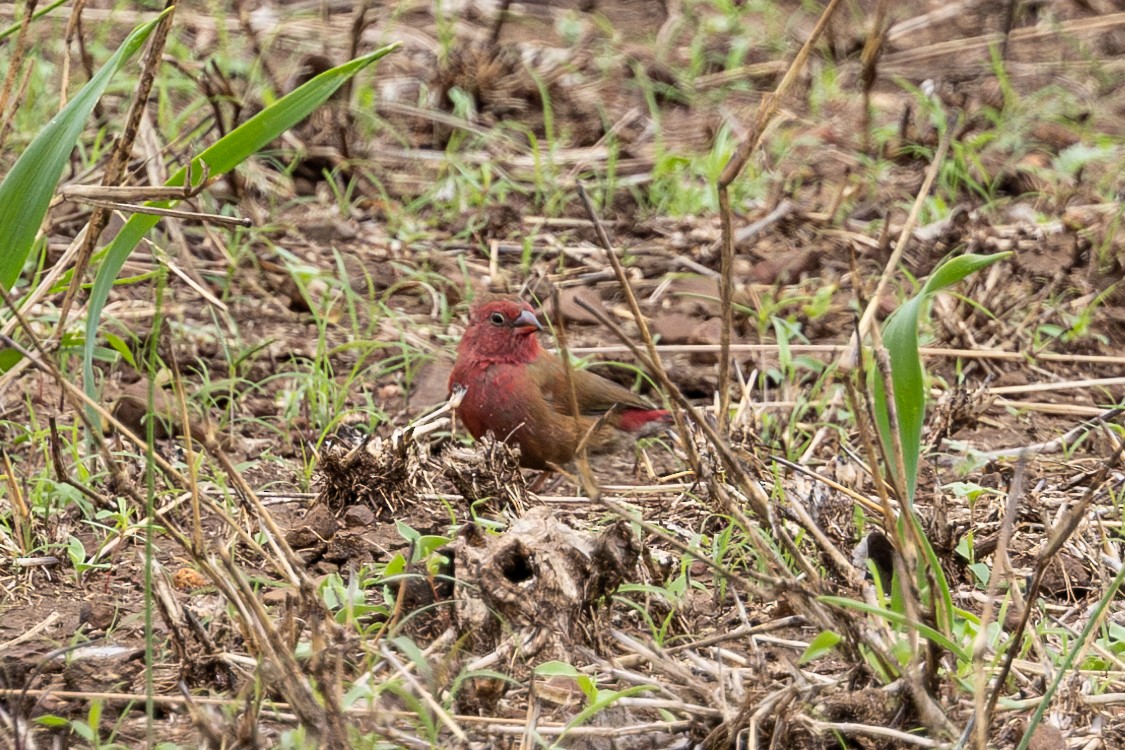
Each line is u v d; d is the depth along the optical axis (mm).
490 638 7270
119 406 10477
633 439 11375
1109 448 10922
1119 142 17438
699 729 6602
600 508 10195
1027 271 14219
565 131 17203
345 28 18906
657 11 20969
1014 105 17812
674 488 10141
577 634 7328
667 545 8898
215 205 14391
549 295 13695
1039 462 10844
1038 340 13133
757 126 6547
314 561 8891
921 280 13914
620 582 7465
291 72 16672
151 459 5977
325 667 6258
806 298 13289
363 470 9500
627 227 15227
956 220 14656
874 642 6535
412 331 13016
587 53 18922
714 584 8539
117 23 17812
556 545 7336
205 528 9164
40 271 10656
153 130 13883
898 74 19281
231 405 11312
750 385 11727
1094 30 20875
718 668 7004
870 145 16625
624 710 6793
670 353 12945
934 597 6523
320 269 13812
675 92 18234
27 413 10820
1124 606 8445
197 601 7977
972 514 9344
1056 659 7371
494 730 6590
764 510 6816
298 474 10320
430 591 7594
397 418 11617
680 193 15711
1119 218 14414
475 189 15383
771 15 20562
